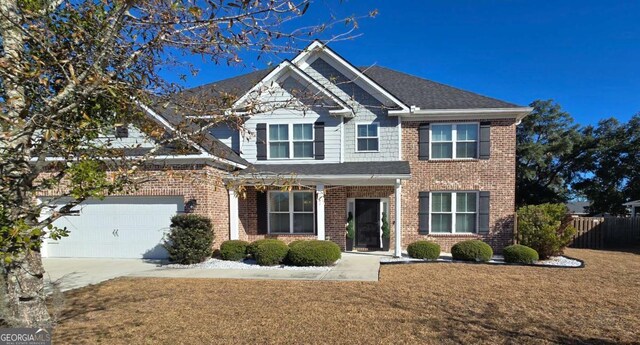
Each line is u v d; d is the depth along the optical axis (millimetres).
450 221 13555
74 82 2783
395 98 13203
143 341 4926
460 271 9625
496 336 5098
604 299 6949
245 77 16359
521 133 30062
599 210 28000
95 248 11914
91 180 3025
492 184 13227
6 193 2881
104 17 3053
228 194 12867
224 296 7164
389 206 13609
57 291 6395
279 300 6855
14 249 2660
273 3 2910
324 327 5434
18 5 2924
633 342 4926
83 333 5215
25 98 2688
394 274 9258
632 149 25266
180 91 4156
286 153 13742
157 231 11703
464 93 14523
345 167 12812
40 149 3020
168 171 4262
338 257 10766
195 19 2982
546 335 5145
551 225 11812
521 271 9625
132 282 8430
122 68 3225
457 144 13461
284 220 13891
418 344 4824
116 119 3611
